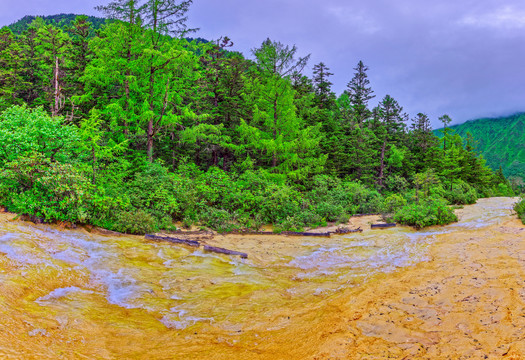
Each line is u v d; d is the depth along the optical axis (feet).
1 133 35.68
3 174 33.81
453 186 128.98
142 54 64.08
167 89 61.41
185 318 18.83
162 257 31.30
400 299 19.67
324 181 79.41
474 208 71.36
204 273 27.40
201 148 85.40
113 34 64.13
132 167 56.08
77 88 77.82
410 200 80.28
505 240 32.71
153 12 64.08
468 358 12.09
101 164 47.03
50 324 15.65
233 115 87.86
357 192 77.97
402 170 139.95
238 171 79.41
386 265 29.12
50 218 34.04
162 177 50.98
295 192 60.80
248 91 84.89
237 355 14.23
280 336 16.14
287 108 73.26
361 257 33.01
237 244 39.24
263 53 72.33
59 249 27.50
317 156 95.50
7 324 14.38
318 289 23.71
